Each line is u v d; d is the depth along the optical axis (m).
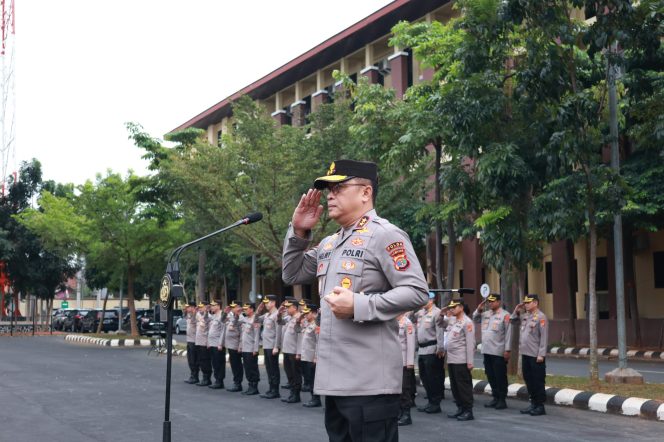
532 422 9.48
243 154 19.75
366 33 30.50
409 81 28.95
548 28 11.10
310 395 12.80
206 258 33.81
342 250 3.14
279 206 19.52
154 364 18.47
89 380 14.40
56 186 41.38
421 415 10.33
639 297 23.25
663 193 18.41
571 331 23.00
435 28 15.54
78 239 27.59
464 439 8.24
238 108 20.48
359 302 2.86
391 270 3.00
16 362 18.55
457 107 12.57
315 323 11.74
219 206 19.75
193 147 21.14
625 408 9.95
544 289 26.88
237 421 9.55
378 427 2.97
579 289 25.17
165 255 27.19
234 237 21.69
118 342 26.31
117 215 26.44
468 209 13.95
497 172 12.24
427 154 18.58
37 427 8.89
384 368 3.01
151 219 26.66
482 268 27.45
